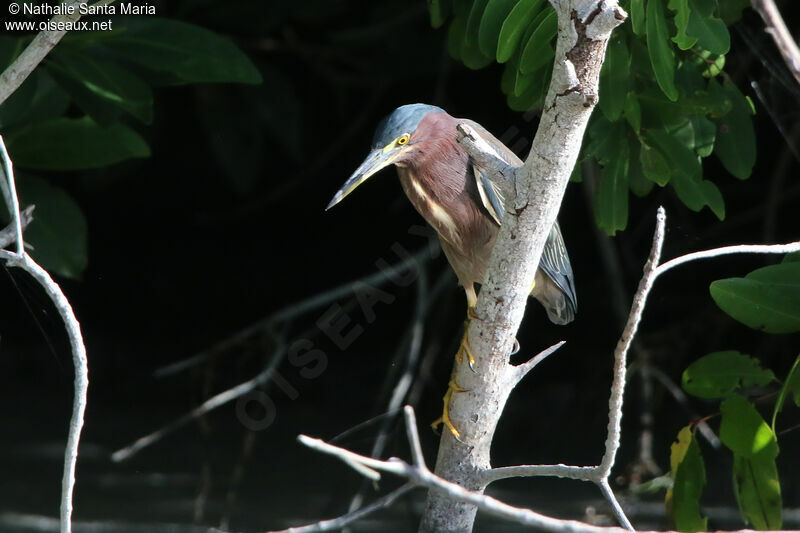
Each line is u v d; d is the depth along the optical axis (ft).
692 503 21.42
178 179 53.36
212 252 56.49
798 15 34.50
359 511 14.51
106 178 45.11
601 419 41.91
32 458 38.04
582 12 12.68
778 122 26.04
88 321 55.88
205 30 24.50
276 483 35.96
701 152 22.67
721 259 45.57
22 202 26.55
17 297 51.98
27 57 16.75
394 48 42.06
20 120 26.02
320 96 49.67
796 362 20.44
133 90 23.76
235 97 43.37
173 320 56.13
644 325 45.16
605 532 11.96
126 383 50.16
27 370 51.01
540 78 21.35
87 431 42.34
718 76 24.22
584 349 47.14
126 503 32.94
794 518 33.14
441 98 38.93
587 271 47.62
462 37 24.32
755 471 20.40
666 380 35.37
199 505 31.78
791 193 43.86
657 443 39.24
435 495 17.13
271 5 40.29
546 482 36.47
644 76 22.09
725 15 22.38
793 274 19.33
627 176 22.62
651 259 13.25
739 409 20.27
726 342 40.40
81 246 26.89
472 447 16.71
